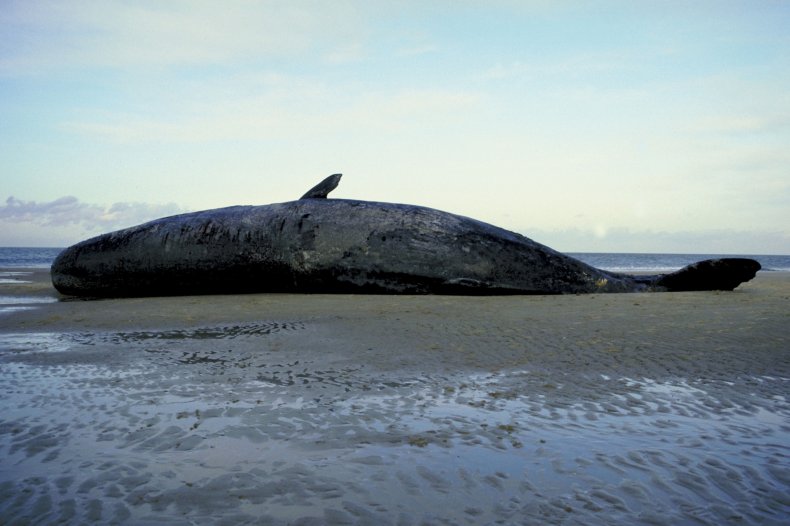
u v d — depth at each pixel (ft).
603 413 11.24
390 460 8.93
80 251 38.58
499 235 34.35
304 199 38.06
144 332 22.34
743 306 24.56
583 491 7.84
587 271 33.94
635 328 19.88
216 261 36.40
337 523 7.02
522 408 11.62
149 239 37.45
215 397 12.63
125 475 8.48
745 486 7.93
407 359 16.24
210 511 7.36
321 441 9.80
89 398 12.70
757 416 10.95
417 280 33.88
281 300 31.78
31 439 10.07
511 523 7.00
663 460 8.84
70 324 24.94
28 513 7.34
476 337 19.13
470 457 9.04
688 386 13.05
